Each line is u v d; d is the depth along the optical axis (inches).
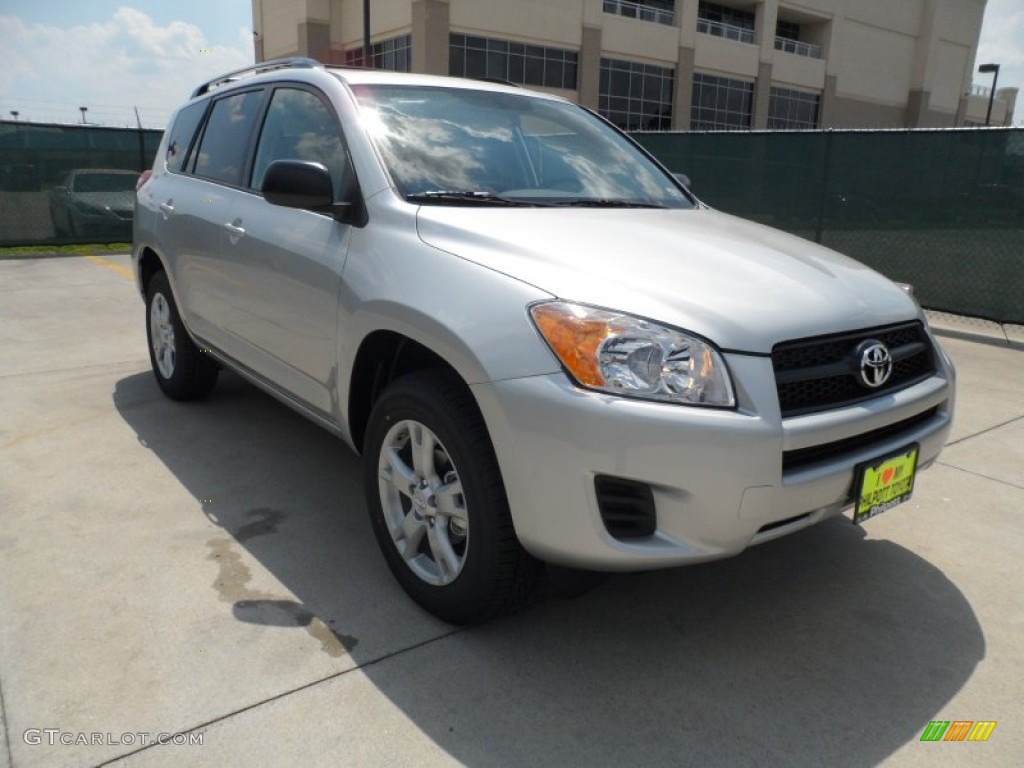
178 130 181.2
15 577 105.7
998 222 301.7
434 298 91.6
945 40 1904.5
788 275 96.0
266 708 83.0
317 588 106.2
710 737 81.7
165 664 89.0
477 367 84.7
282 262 120.3
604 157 140.8
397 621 99.3
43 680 85.7
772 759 79.0
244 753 76.7
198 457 149.9
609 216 112.0
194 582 106.4
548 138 135.6
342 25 1312.7
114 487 135.5
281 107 137.0
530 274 88.2
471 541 90.2
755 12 1542.8
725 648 96.7
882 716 85.6
